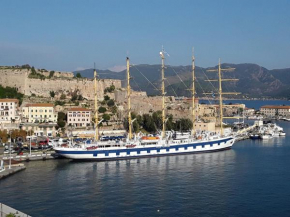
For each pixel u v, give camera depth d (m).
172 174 181.75
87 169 195.12
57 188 157.25
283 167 198.00
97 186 160.50
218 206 134.75
